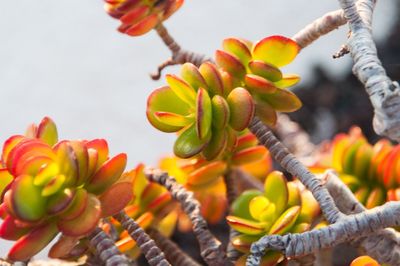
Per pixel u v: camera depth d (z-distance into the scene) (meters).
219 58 0.93
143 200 1.02
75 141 0.87
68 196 0.86
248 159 1.01
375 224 0.86
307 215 0.93
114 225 0.99
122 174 0.90
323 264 1.02
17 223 0.87
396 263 0.92
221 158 1.01
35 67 2.46
